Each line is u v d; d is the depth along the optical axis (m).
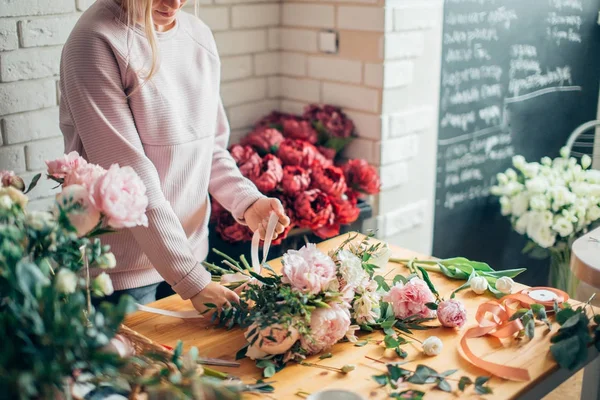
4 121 2.01
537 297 1.57
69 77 1.56
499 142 3.06
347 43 2.73
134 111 1.65
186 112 1.75
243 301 1.46
